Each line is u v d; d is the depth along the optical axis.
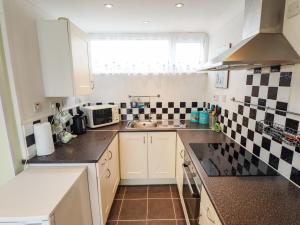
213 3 1.71
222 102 2.27
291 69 1.16
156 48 2.71
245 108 1.72
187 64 2.76
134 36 2.67
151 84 2.89
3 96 1.35
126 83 2.87
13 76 1.39
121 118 2.96
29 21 1.56
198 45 2.73
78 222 1.38
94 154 1.62
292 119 1.14
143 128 2.48
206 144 1.87
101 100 2.91
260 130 1.49
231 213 0.91
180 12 1.93
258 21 1.20
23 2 1.49
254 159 1.51
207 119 2.68
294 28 1.11
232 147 1.78
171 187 2.57
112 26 2.40
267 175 1.26
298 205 0.97
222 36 2.23
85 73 2.03
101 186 1.65
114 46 2.69
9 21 1.35
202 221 1.22
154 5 1.75
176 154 2.46
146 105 2.94
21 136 1.48
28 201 1.07
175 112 2.97
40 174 1.39
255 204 0.98
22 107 1.49
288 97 1.18
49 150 1.63
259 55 1.08
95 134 2.23
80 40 1.88
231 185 1.15
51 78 1.72
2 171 1.47
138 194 2.42
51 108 1.87
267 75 1.39
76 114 2.40
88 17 2.05
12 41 1.38
